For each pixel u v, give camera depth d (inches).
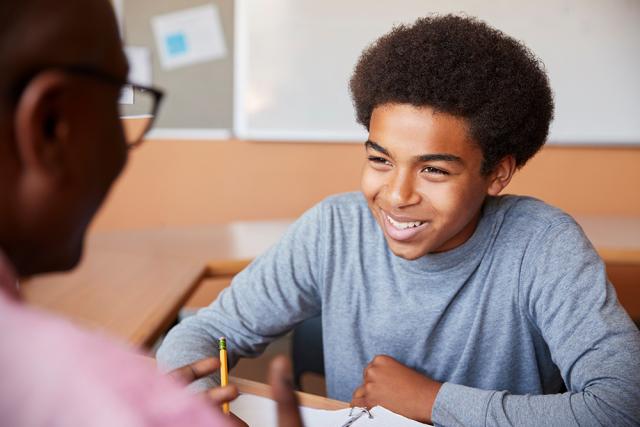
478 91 33.9
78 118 14.4
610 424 32.1
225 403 30.8
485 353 40.9
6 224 14.0
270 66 118.3
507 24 114.1
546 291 38.0
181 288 57.2
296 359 63.2
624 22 113.0
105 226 122.9
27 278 15.9
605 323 35.3
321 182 121.8
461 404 34.1
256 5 117.0
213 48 118.1
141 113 22.5
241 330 42.3
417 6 114.9
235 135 120.3
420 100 33.8
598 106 115.3
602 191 118.3
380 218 38.0
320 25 116.7
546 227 39.6
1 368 12.2
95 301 53.1
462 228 37.3
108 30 15.2
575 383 34.8
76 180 14.7
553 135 116.3
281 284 43.4
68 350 12.5
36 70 13.7
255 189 122.2
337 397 44.5
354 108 40.4
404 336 41.6
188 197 122.4
